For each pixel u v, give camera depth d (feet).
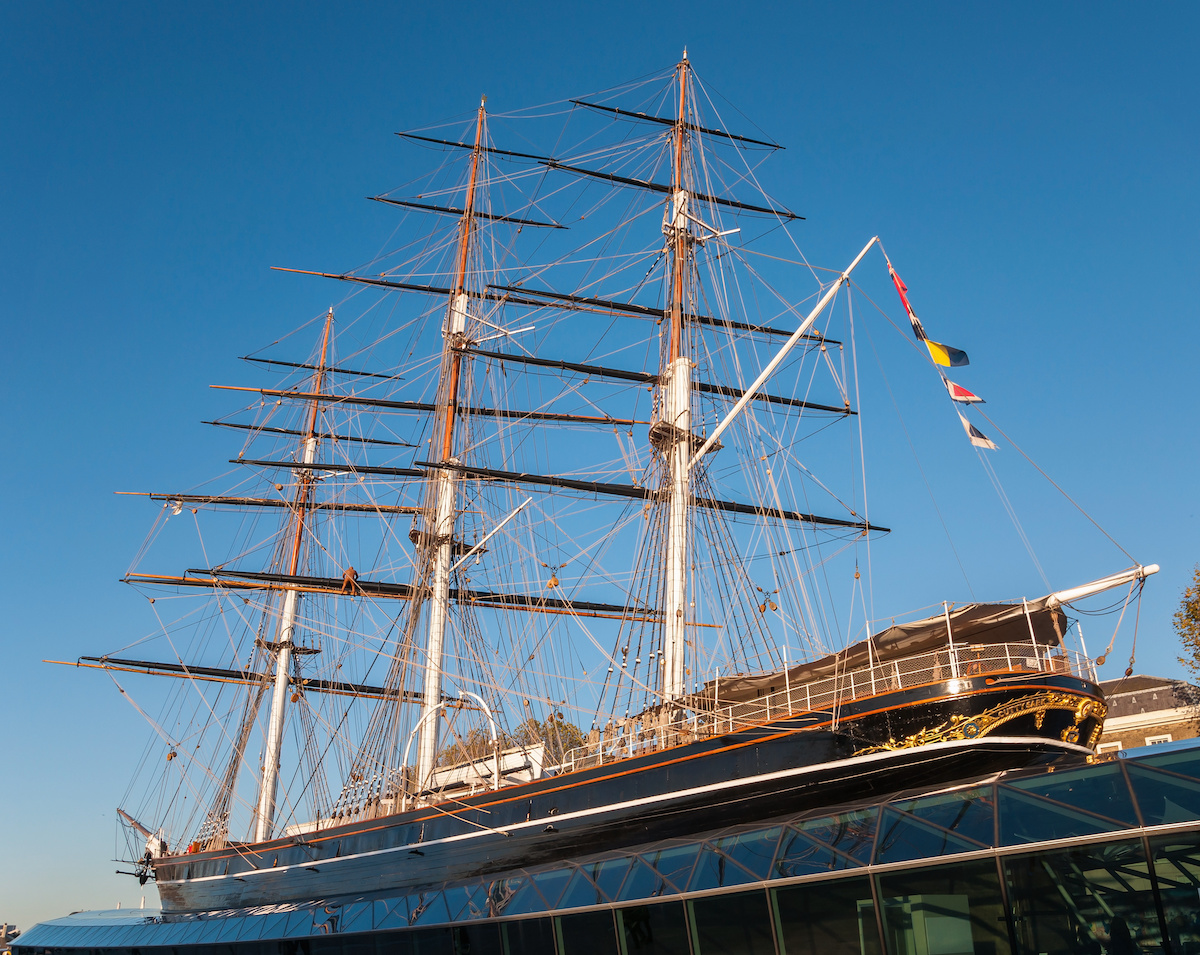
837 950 93.20
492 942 119.55
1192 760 84.02
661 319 186.19
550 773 138.51
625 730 138.41
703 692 121.60
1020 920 84.53
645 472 172.96
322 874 167.02
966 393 118.21
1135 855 80.94
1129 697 197.06
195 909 205.05
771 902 97.09
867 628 107.76
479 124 241.76
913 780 102.47
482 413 211.00
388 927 130.72
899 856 90.53
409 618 198.29
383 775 175.73
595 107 194.90
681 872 104.63
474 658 194.18
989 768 99.66
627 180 195.00
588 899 109.60
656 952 104.27
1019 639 105.91
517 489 192.85
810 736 106.32
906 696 100.37
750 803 110.63
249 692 241.76
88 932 230.48
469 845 138.62
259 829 222.28
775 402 186.19
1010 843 85.35
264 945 151.12
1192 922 78.28
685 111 197.06
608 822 121.60
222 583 227.20
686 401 167.73
